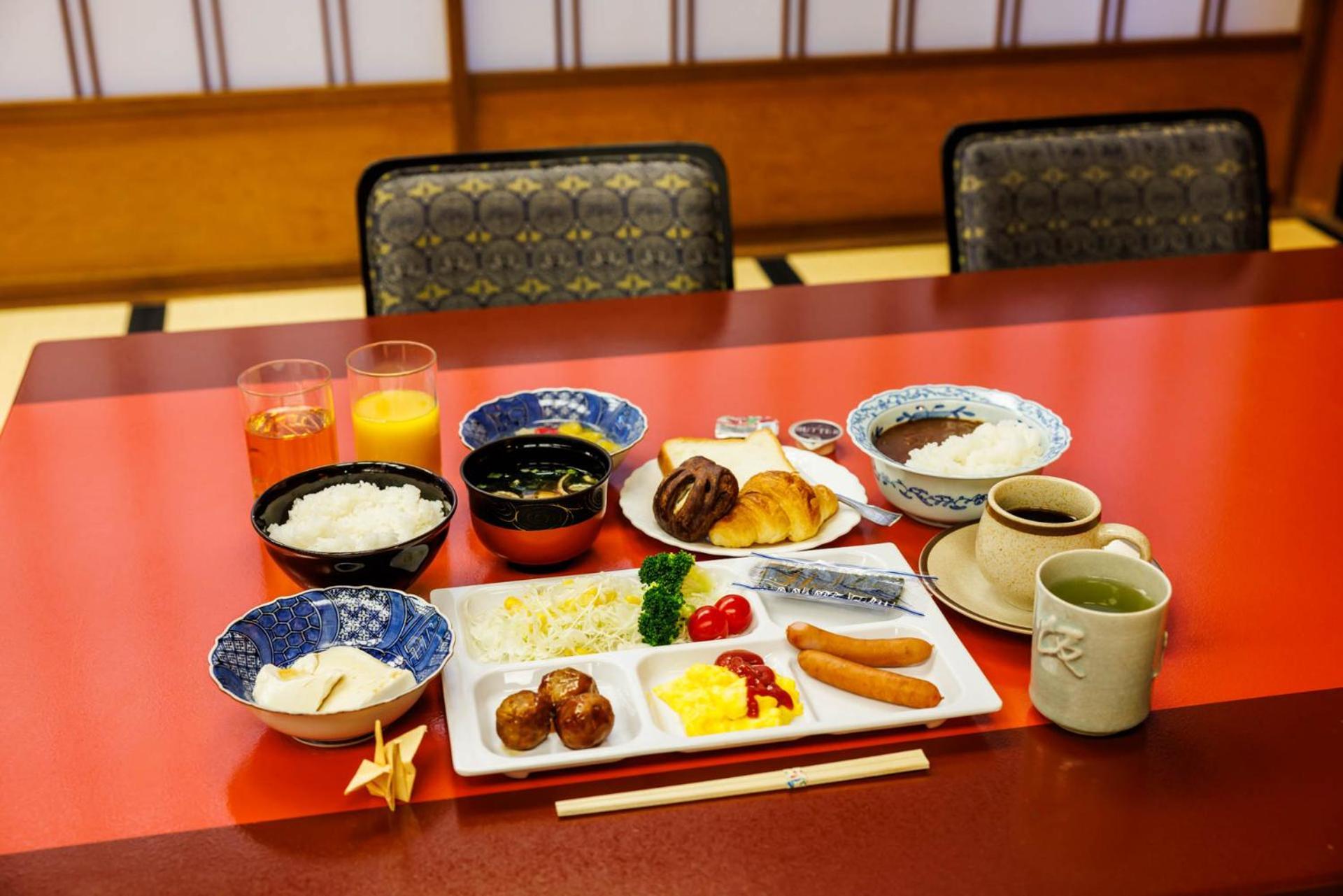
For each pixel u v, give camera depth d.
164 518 1.27
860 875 0.84
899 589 1.12
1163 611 0.93
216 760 0.95
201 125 3.89
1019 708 1.01
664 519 1.20
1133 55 4.39
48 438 1.44
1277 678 1.03
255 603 1.14
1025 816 0.89
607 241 2.00
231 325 3.85
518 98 4.09
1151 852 0.86
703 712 0.96
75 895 0.82
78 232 3.96
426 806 0.90
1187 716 0.99
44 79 3.82
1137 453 1.40
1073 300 1.84
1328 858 0.86
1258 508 1.29
